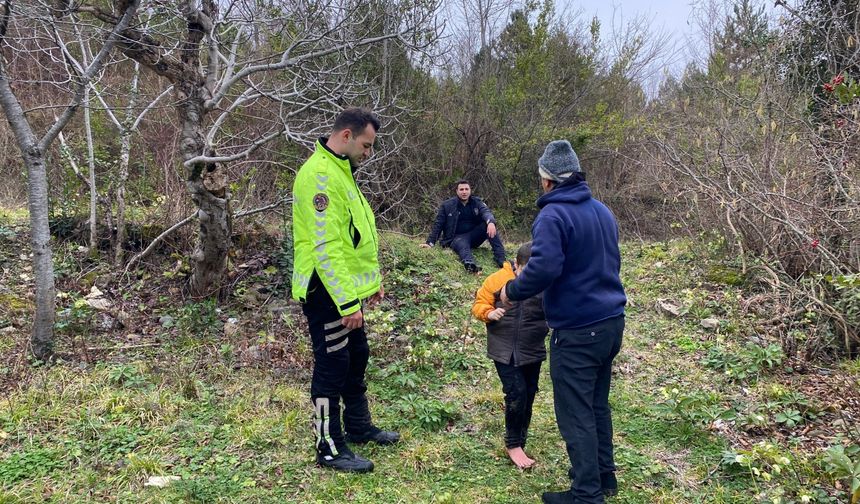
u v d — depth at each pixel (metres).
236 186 6.18
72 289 5.51
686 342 5.31
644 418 3.96
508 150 12.94
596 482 2.81
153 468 3.10
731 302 6.14
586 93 14.26
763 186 6.23
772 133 6.89
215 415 3.71
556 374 2.88
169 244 6.18
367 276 3.24
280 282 6.00
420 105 12.43
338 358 3.13
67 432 3.40
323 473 3.18
